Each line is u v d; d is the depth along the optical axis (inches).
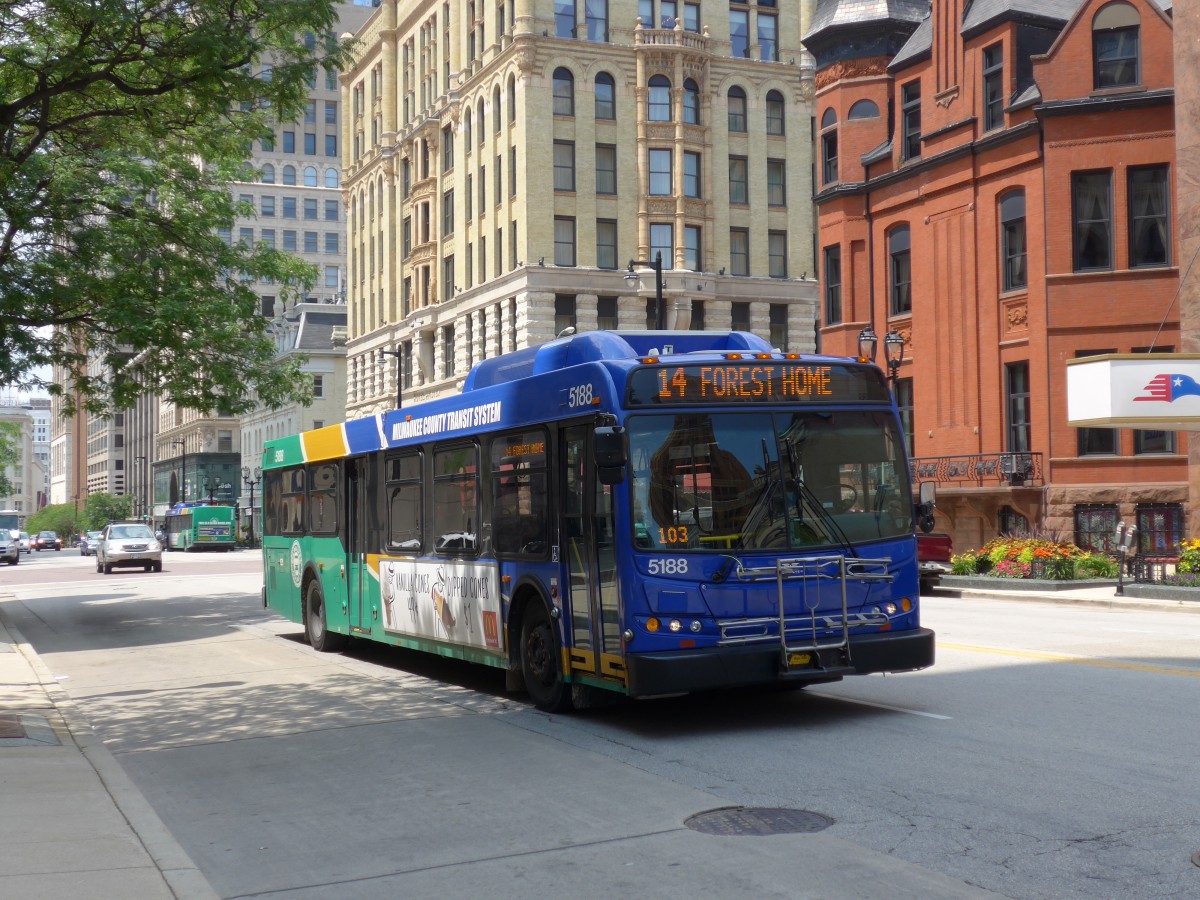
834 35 1633.9
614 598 402.0
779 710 440.5
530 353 502.3
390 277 3019.2
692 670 388.2
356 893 242.7
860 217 1606.8
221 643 801.6
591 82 2394.2
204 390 1064.8
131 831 289.4
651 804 305.9
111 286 967.0
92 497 6023.6
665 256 2429.9
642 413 401.7
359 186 3272.6
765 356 418.3
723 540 399.9
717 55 2485.2
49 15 605.0
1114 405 1036.5
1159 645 609.3
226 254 1051.9
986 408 1406.3
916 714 417.7
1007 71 1382.9
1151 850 249.8
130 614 1104.2
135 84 641.6
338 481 682.8
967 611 868.6
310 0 578.9
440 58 2753.4
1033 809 285.1
